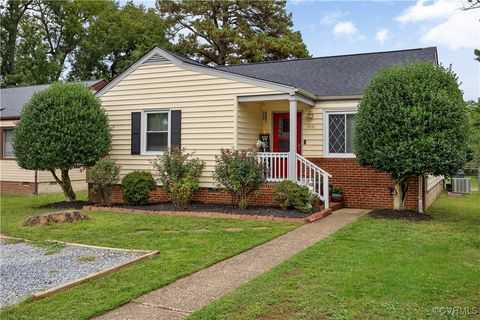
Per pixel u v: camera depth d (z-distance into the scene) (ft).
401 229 27.17
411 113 30.12
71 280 17.52
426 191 39.75
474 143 44.96
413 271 17.65
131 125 44.14
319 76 45.96
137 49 105.29
